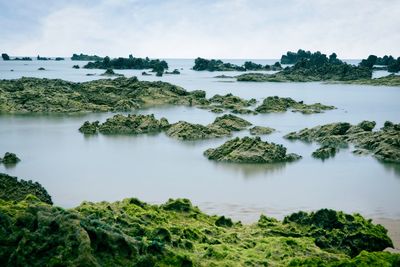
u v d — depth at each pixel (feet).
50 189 110.83
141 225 60.03
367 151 156.04
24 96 270.05
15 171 127.24
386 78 536.83
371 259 49.52
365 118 244.83
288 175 126.62
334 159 147.54
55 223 48.29
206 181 119.24
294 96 374.63
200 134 182.80
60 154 149.59
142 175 124.47
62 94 281.33
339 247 66.54
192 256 53.72
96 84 333.62
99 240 48.19
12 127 202.69
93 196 105.60
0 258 46.57
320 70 601.62
